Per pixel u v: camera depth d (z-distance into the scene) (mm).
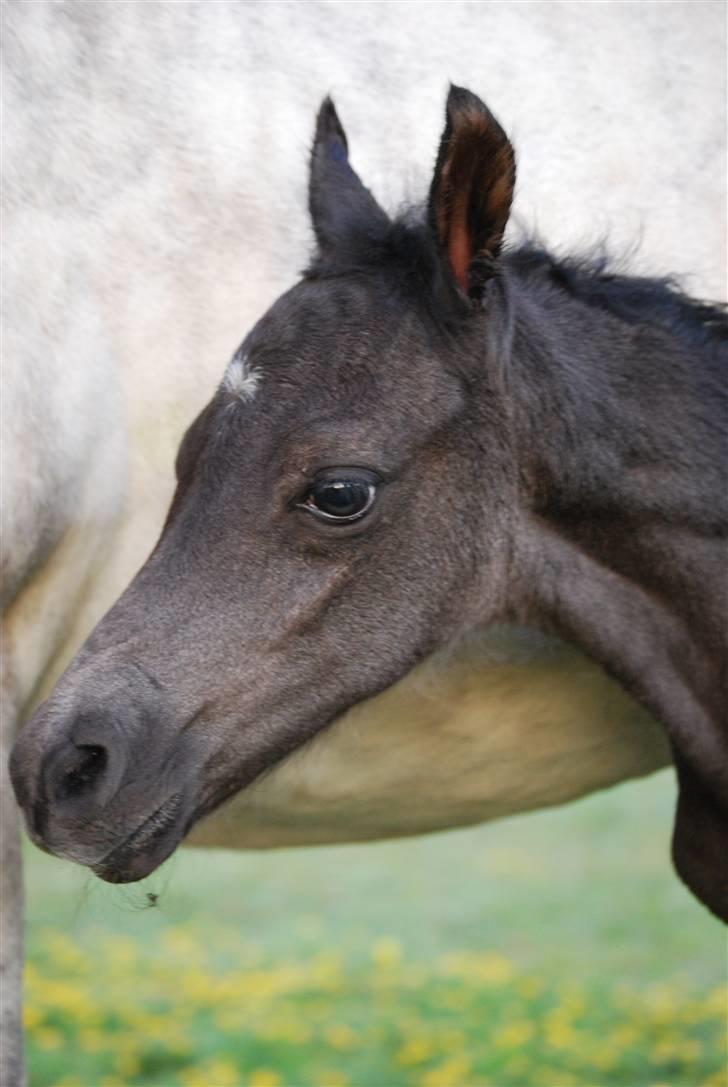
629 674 6055
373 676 5762
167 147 6184
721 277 6766
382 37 6504
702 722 6070
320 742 6277
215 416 5578
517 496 5906
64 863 6102
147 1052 11094
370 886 17281
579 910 15953
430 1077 10438
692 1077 10555
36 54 6012
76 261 6016
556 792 7156
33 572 5945
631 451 5891
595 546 5977
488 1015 11891
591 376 5906
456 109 5371
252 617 5527
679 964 13844
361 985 12812
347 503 5539
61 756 5297
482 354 5734
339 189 5910
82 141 6047
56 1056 10906
